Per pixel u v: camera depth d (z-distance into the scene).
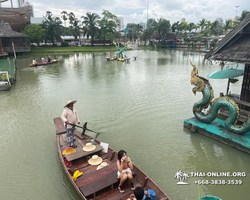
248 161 7.93
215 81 20.72
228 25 61.47
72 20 75.81
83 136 8.77
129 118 11.88
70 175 6.23
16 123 11.41
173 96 15.75
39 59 42.41
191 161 8.02
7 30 45.53
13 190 6.65
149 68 30.22
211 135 9.42
